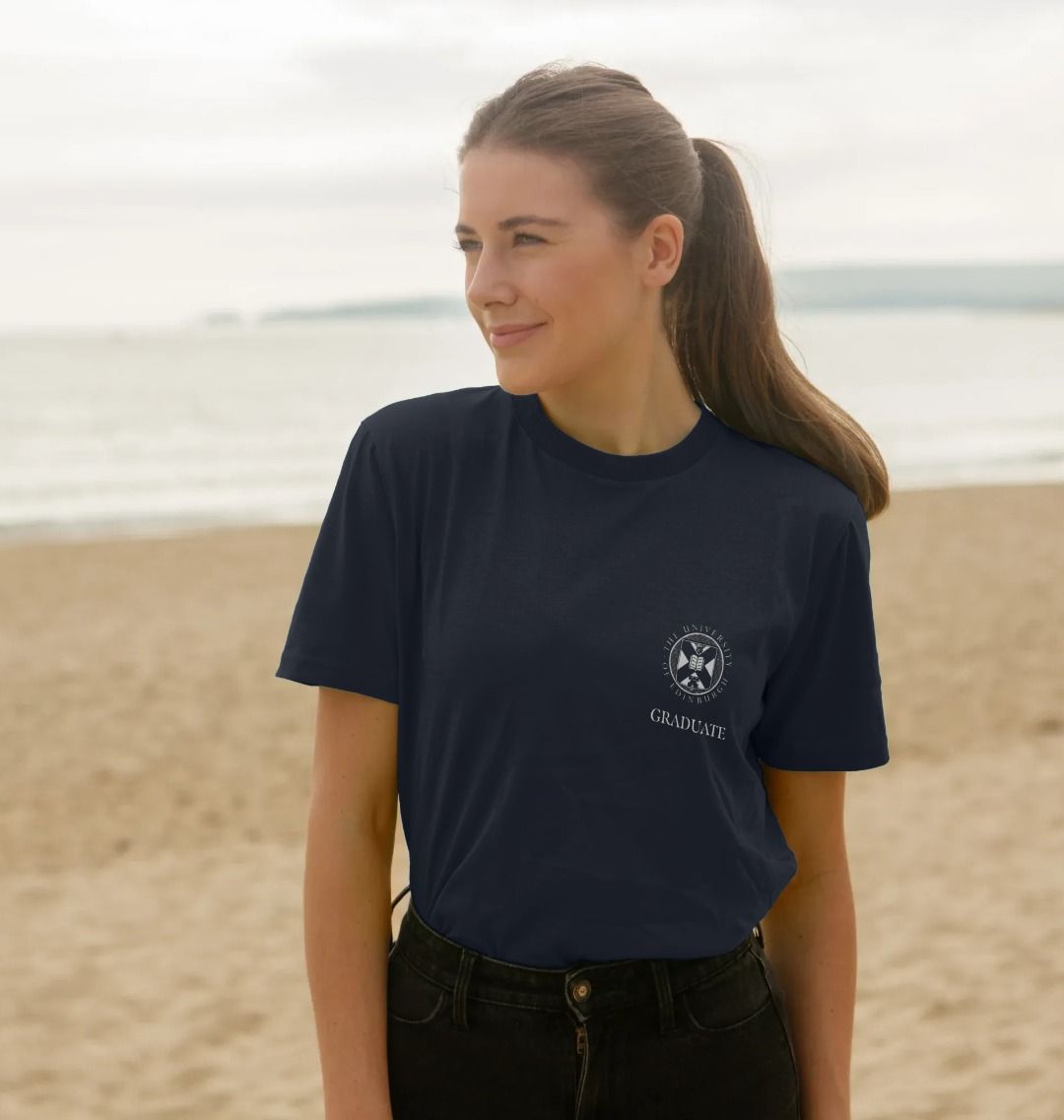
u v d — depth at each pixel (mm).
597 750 1383
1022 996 4668
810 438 1552
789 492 1507
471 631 1394
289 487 27109
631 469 1446
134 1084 4270
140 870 6293
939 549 15789
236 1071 4352
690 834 1419
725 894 1451
